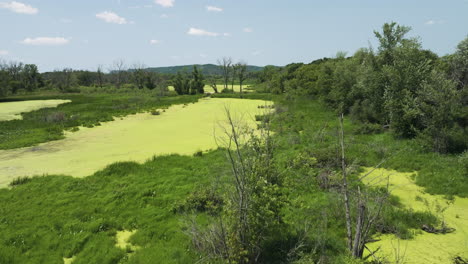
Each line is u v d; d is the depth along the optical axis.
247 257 7.42
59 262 8.47
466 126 18.12
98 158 19.16
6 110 45.84
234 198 7.42
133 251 9.15
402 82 22.22
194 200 11.66
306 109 36.97
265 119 9.80
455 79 22.09
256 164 8.12
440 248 9.02
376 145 18.84
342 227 9.88
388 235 9.77
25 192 13.26
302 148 19.28
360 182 13.53
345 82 32.75
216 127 29.48
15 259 8.52
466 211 11.42
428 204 11.99
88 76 135.00
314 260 7.95
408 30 25.94
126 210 11.65
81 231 10.00
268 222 7.66
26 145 22.77
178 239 9.56
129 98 63.06
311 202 11.51
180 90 81.06
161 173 15.71
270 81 77.69
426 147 17.98
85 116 36.84
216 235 7.46
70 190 13.52
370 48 27.77
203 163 17.00
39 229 10.13
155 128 29.59
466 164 14.70
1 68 105.50
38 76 106.56
